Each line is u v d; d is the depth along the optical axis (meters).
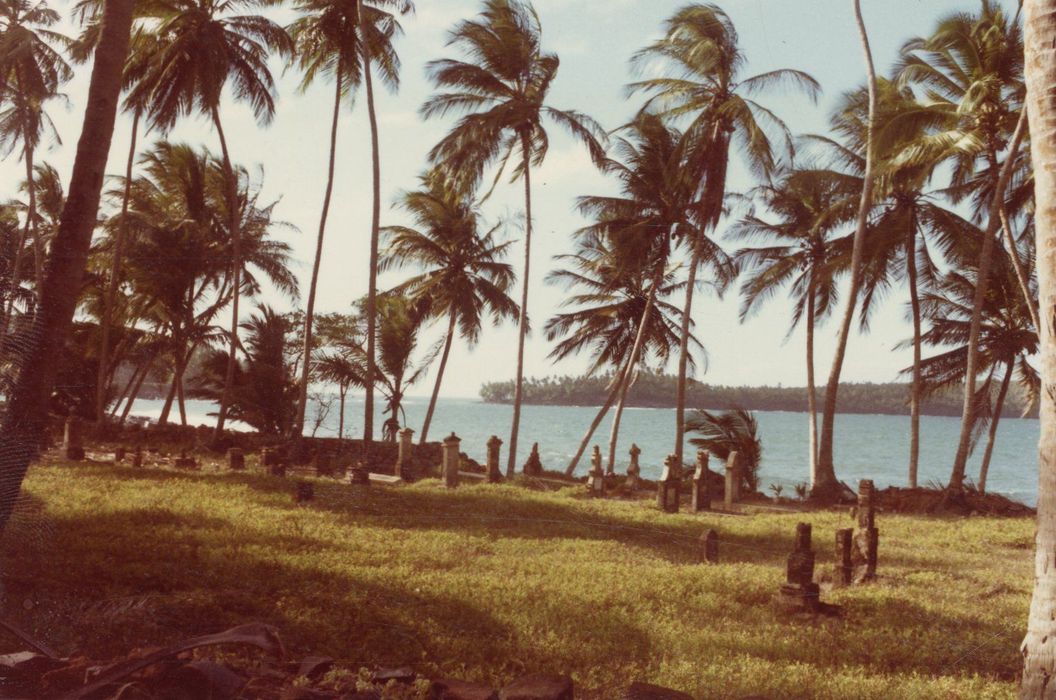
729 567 12.51
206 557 9.85
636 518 18.08
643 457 71.94
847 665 7.82
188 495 16.22
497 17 28.45
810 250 32.66
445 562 11.40
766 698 5.97
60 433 27.05
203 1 28.06
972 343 23.91
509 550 13.23
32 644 5.19
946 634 8.90
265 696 4.99
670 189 30.25
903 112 24.41
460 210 35.28
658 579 11.05
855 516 20.69
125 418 37.59
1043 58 4.99
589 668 7.03
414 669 6.61
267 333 35.78
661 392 177.88
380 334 35.19
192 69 26.75
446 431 115.12
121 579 8.26
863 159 28.80
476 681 6.48
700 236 28.47
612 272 33.34
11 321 5.20
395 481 23.52
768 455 84.19
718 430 28.59
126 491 15.98
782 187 32.00
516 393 28.48
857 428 163.50
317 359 35.09
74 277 8.41
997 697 6.81
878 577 12.34
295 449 27.02
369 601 8.45
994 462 86.12
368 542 12.56
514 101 28.12
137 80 28.25
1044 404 4.98
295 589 8.65
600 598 9.53
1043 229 5.00
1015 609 10.36
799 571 9.97
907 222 28.66
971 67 24.39
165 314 35.41
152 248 32.78
